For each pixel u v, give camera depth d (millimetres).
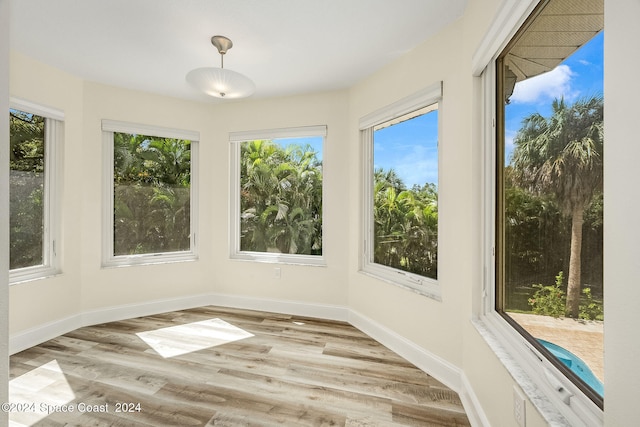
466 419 1624
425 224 2256
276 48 2273
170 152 3338
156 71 2664
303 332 2748
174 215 3363
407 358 2264
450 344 1930
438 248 2059
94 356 2254
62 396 1767
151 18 1917
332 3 1772
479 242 1650
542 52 1099
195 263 3420
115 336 2613
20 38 2146
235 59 2443
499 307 1507
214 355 2293
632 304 630
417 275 2314
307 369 2105
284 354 2324
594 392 860
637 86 617
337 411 1669
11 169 2426
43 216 2611
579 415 868
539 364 1070
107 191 3016
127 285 3064
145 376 1991
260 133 3314
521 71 1261
